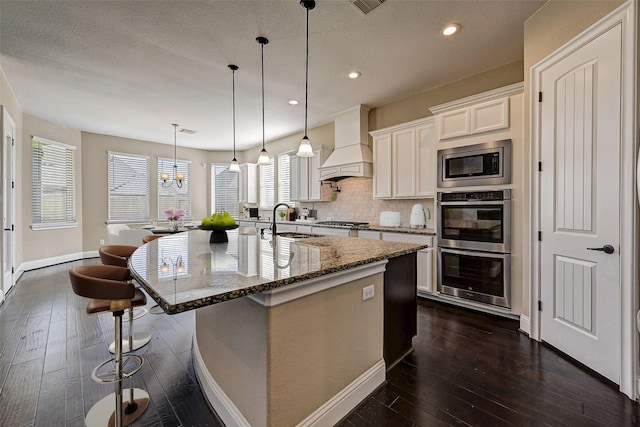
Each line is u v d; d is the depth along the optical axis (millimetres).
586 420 1514
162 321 2912
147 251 1876
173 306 866
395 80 3611
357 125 4523
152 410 1625
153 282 1112
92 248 6125
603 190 1825
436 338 2463
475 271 3008
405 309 2182
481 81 3424
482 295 2955
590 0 1901
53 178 5379
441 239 3266
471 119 2994
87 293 1424
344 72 3385
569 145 2066
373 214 4699
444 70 3361
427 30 2598
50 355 2223
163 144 7141
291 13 2344
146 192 6855
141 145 6781
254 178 7367
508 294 2785
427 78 3561
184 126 5609
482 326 2703
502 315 2930
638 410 1577
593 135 1885
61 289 3896
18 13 2314
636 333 1655
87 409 1636
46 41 2723
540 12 2324
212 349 1706
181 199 7414
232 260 1547
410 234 3531
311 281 1333
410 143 3768
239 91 3912
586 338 1966
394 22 2477
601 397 1686
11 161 3953
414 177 3721
